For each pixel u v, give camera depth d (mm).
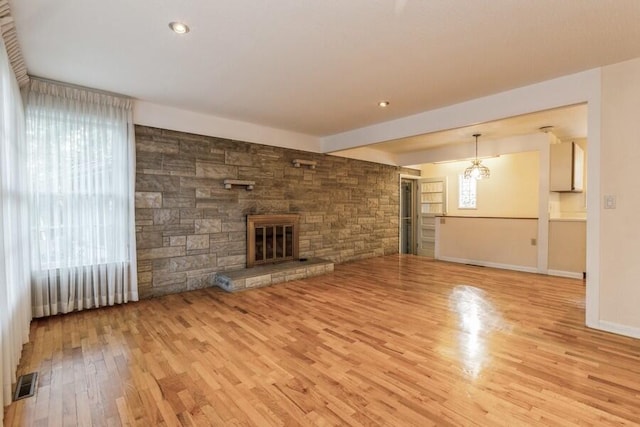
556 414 1736
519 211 6684
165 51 2609
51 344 2613
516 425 1652
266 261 5078
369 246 6941
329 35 2359
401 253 7902
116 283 3617
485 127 5012
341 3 1978
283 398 1897
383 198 7277
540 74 3043
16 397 1903
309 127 5105
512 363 2307
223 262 4559
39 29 2264
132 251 3678
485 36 2367
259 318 3221
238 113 4320
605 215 2891
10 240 2131
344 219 6391
